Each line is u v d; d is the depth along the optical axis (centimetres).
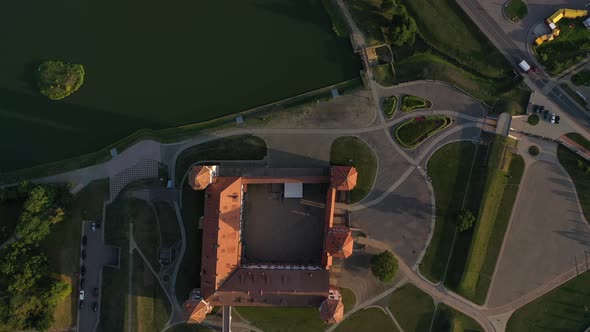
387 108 9075
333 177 8350
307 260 8994
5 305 8431
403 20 8662
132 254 9012
